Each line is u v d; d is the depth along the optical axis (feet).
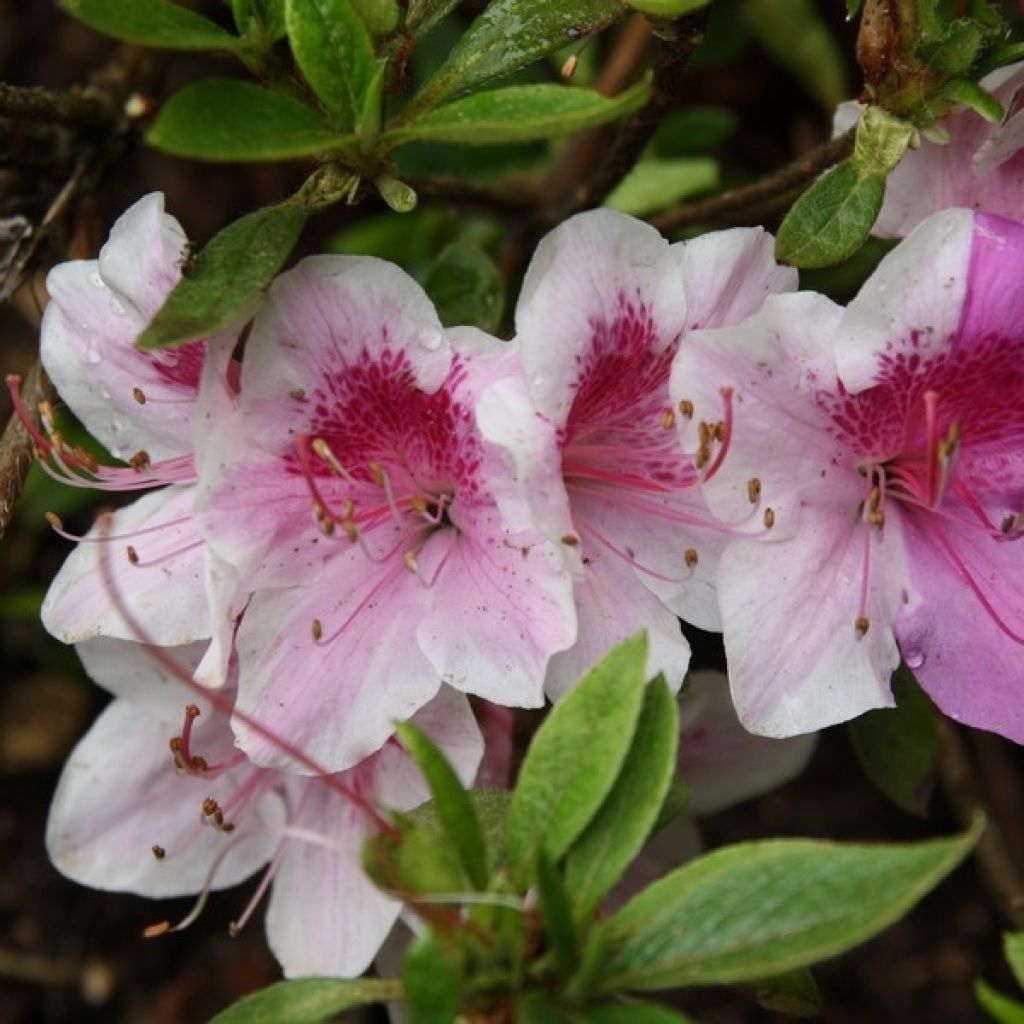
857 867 1.25
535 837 1.31
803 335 1.43
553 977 1.28
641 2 1.43
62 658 2.05
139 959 2.09
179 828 1.61
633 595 1.46
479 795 1.40
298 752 1.42
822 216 1.47
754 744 1.65
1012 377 1.45
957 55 1.44
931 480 1.43
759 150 2.32
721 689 1.60
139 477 1.52
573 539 1.37
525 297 1.38
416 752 1.28
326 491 1.46
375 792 1.53
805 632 1.44
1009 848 1.93
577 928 1.30
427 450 1.46
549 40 1.46
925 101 1.46
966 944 2.06
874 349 1.43
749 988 1.78
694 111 2.04
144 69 1.77
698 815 1.72
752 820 2.12
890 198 1.54
